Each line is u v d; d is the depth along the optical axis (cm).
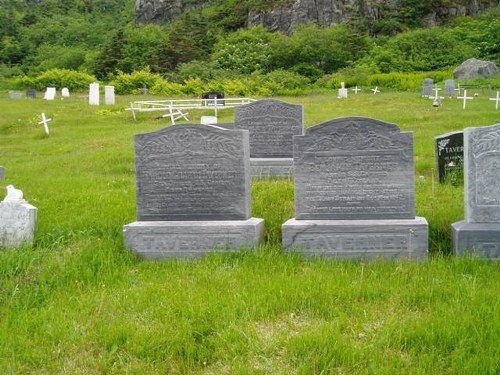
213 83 2612
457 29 3862
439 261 442
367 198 483
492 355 292
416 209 570
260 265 445
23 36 5522
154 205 507
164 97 2402
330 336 315
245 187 500
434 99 1706
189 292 388
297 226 474
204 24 4566
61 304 385
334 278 406
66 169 944
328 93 2534
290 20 4575
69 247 499
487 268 428
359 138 482
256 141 798
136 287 408
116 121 1566
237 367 296
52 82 2992
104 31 5872
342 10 4550
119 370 304
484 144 470
